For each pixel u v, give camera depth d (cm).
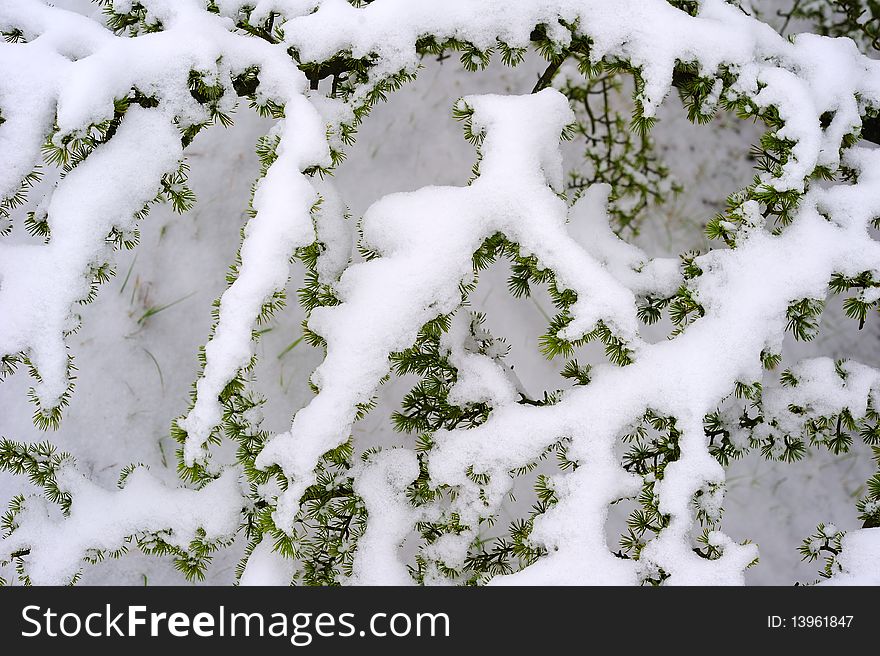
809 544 176
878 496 184
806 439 314
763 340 171
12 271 150
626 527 296
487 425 171
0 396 269
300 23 162
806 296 171
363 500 176
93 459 274
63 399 158
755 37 175
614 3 170
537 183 168
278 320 284
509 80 320
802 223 176
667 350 174
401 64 169
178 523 178
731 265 176
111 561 266
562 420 170
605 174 320
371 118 311
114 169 152
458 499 172
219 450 271
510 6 167
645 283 195
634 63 173
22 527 175
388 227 166
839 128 174
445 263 160
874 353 321
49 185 266
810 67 177
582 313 162
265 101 169
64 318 151
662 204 323
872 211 175
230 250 291
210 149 293
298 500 151
